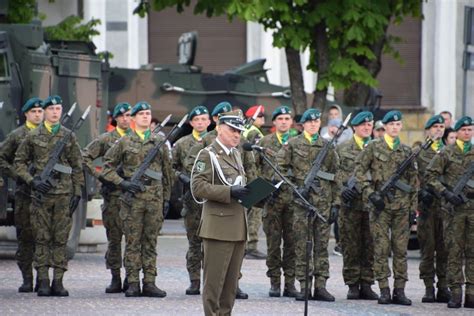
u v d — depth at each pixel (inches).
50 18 2561.5
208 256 992.2
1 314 1095.6
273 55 2699.3
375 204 1211.9
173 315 1107.3
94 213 1598.2
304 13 1931.6
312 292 1269.7
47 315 1093.8
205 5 1929.1
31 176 1205.7
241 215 997.8
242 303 1201.4
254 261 1544.0
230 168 1001.5
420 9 2039.9
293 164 1245.1
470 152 1224.8
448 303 1216.8
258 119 1450.5
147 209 1217.4
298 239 1227.2
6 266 1435.8
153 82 2066.9
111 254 1254.3
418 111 2748.5
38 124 1237.7
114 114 1273.4
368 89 2140.7
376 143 1228.5
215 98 2081.7
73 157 1218.6
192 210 1241.4
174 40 2733.8
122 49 2635.3
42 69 1512.1
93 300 1190.3
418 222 1259.8
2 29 1492.4
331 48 1947.6
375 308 1188.5
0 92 1439.5
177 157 1267.2
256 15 1877.5
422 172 1309.1
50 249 1218.6
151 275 1222.3
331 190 1240.2
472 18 1857.8
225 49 2755.9
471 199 1213.1
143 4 2068.2
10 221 1466.5
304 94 2022.6
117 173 1228.5
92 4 2596.0
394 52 2123.5
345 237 1259.8
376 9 1927.9
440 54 2723.9
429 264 1254.3
